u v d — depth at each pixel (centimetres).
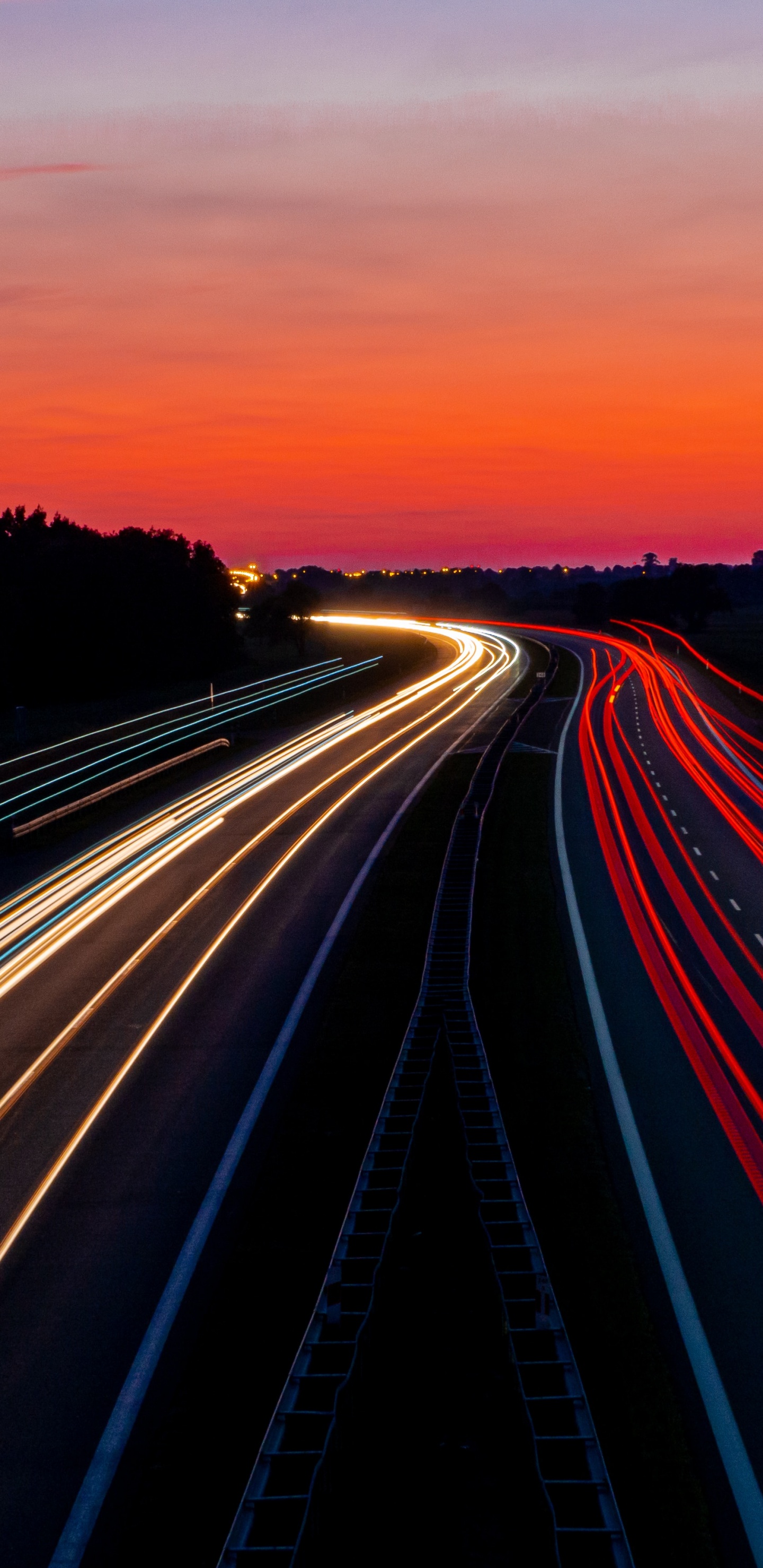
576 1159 1772
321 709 8762
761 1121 1903
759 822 4372
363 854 3859
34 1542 1072
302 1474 1062
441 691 9800
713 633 17050
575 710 8188
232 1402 1238
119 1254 1555
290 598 13962
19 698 10262
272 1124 1930
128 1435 1209
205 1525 1076
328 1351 1218
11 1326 1403
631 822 4394
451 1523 1047
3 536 13138
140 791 5388
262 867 3741
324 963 2747
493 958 2736
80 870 3812
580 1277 1457
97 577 10706
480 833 3872
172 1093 2061
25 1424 1229
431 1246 1510
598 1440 1139
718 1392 1256
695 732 7081
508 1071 2092
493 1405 1204
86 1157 1834
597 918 3091
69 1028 2398
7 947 3003
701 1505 1095
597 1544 984
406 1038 2042
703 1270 1486
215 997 2545
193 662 11844
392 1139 1722
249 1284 1456
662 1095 2005
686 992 2516
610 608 17762
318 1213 1623
